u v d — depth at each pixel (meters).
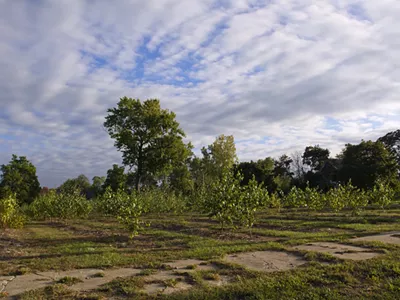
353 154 50.41
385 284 6.46
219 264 8.27
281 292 6.21
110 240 13.92
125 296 6.07
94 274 7.44
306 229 15.85
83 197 26.86
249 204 14.78
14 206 20.17
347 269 7.34
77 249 11.38
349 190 22.38
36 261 8.95
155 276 7.27
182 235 14.83
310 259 8.55
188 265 8.13
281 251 9.87
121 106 42.28
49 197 27.62
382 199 22.47
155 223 21.44
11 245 12.85
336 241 11.23
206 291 6.29
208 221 22.33
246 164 50.72
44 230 19.47
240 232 15.43
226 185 15.31
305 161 67.62
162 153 42.31
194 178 55.28
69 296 6.00
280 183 48.69
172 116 43.12
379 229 14.13
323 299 5.93
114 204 17.95
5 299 5.87
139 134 43.28
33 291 6.20
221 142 49.00
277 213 25.70
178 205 30.06
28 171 58.12
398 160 60.38
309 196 24.28
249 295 6.15
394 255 8.47
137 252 10.48
